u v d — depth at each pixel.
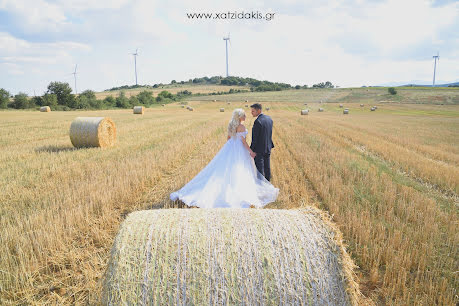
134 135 15.14
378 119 33.75
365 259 3.78
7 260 3.50
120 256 2.44
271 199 5.75
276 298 2.33
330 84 138.62
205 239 2.52
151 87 171.38
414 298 3.14
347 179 7.36
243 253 2.46
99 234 4.34
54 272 3.54
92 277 3.28
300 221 2.77
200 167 8.23
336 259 2.54
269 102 80.75
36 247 3.81
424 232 4.43
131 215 2.83
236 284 2.35
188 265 2.39
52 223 4.46
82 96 66.62
